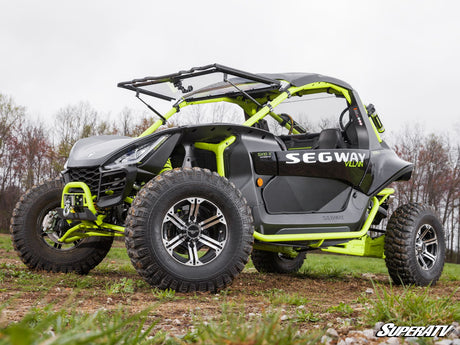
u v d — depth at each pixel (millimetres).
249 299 3266
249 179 4098
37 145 36438
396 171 4984
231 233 3529
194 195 3447
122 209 4078
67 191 3873
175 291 3352
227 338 1360
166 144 3666
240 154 4078
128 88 4320
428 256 4977
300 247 4621
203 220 3643
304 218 4336
